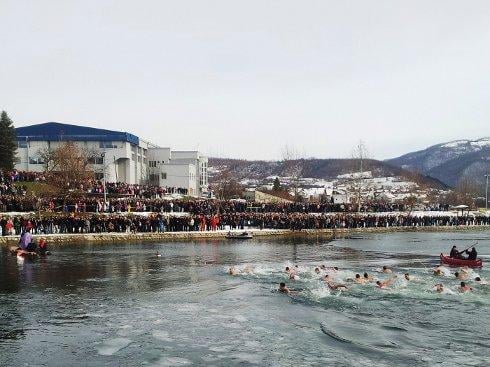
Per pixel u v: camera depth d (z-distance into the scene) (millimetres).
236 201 94188
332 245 62156
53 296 29109
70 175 87625
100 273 37281
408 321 24312
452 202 159500
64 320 23953
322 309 26531
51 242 57438
